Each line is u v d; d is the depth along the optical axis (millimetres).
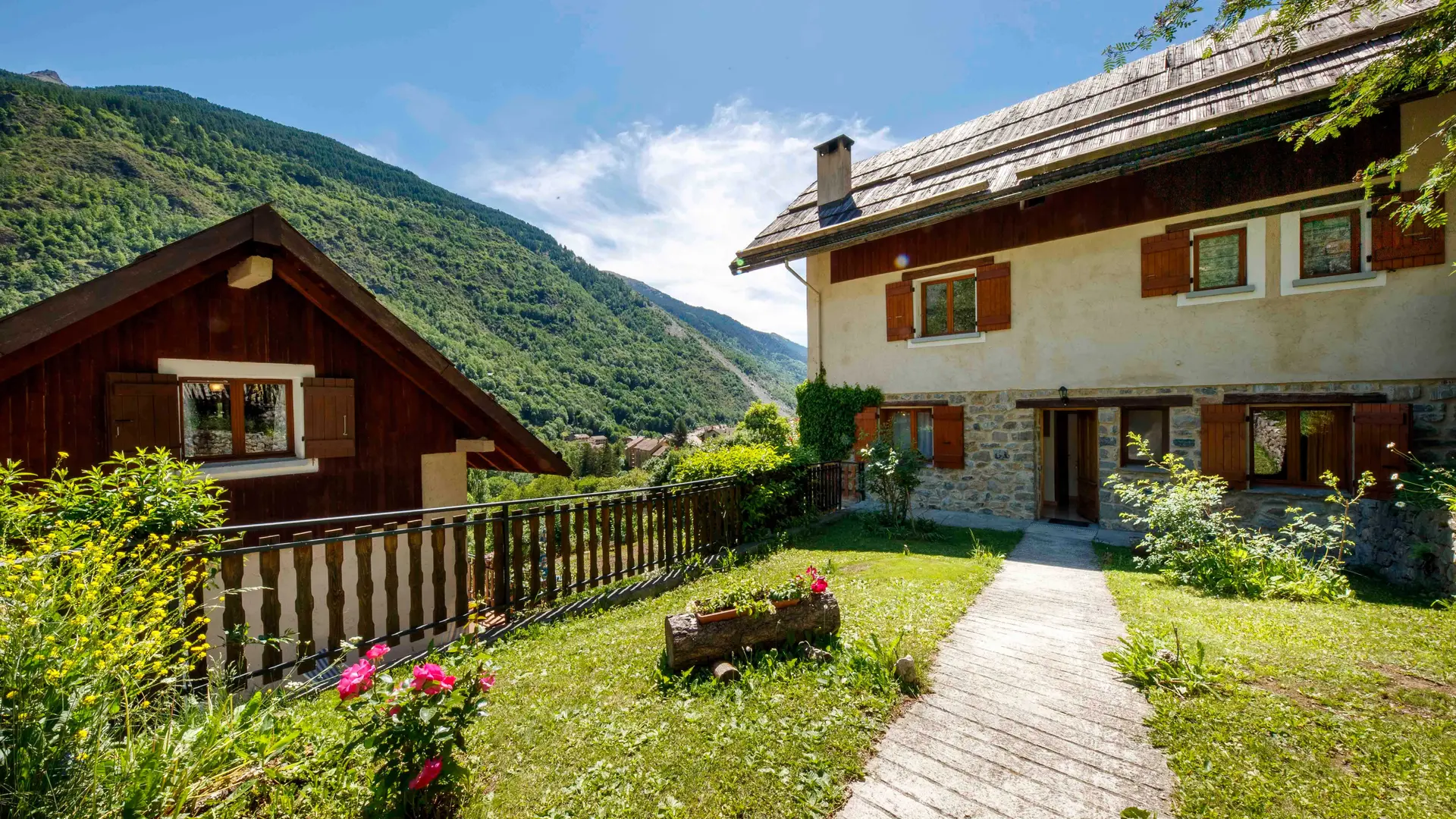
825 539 8586
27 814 1909
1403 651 3873
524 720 3223
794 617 4117
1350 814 2316
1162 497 7047
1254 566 5961
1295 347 8211
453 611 7152
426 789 2416
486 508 5020
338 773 2652
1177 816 2406
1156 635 4297
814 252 12344
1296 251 8195
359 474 6484
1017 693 3545
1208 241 8938
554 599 5457
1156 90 9562
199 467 3656
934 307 11797
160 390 5277
